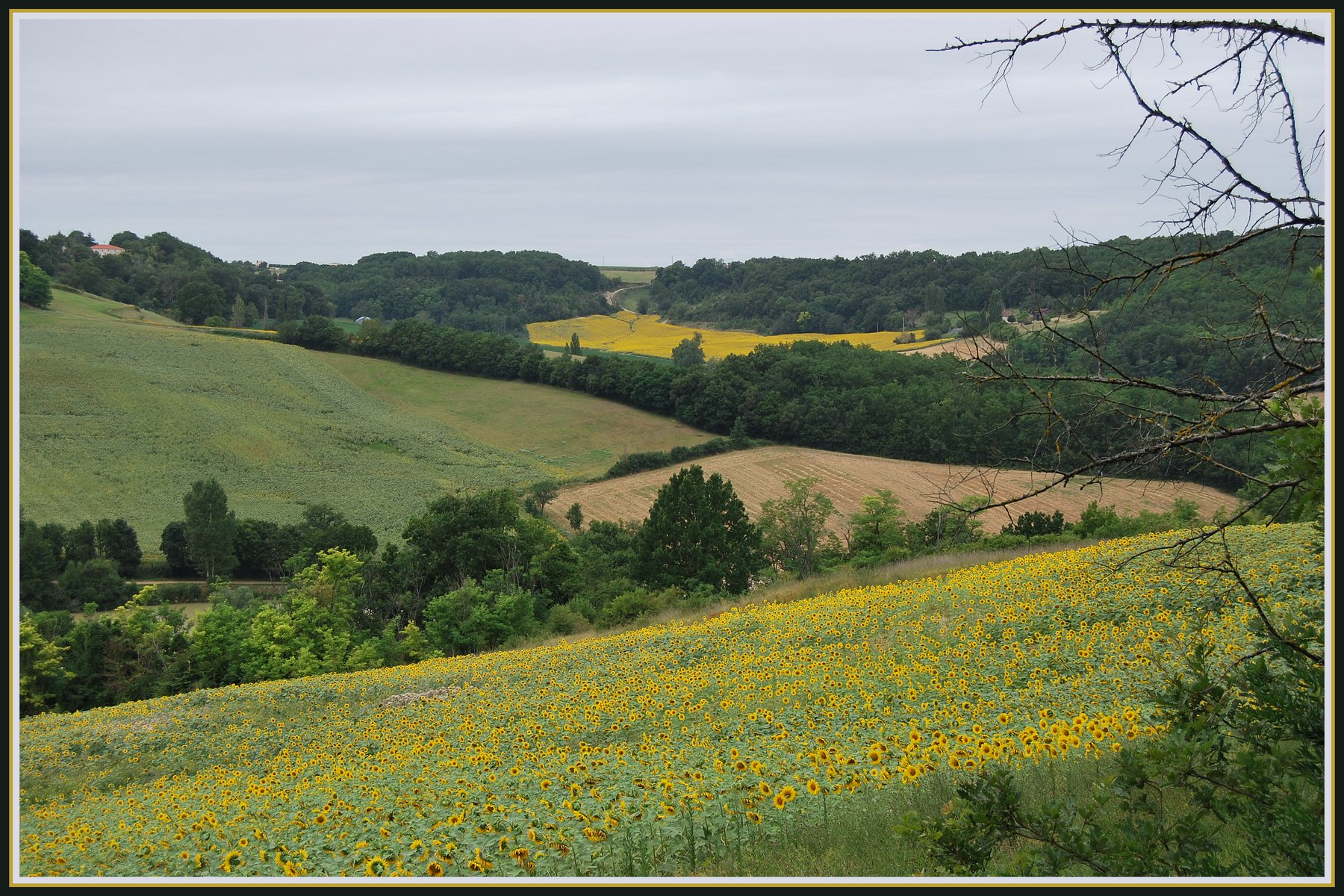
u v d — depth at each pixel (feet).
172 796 46.29
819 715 39.11
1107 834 18.48
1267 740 18.56
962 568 92.12
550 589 160.76
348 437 302.04
